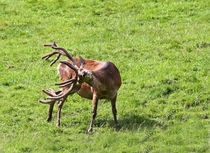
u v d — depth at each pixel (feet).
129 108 140.97
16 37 197.88
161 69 162.81
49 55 126.52
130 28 200.95
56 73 165.07
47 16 218.38
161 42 186.09
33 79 162.09
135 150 115.85
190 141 120.06
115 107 127.75
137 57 174.40
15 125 132.67
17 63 173.47
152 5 224.33
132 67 166.91
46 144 119.44
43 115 138.21
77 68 120.47
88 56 176.55
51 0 232.73
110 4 226.58
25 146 118.42
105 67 125.29
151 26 202.18
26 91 153.58
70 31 201.16
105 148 117.91
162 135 123.54
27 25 208.54
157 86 152.25
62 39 193.26
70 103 144.77
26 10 224.12
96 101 124.47
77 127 130.82
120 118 134.92
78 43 188.85
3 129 129.80
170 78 155.74
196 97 143.13
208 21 205.05
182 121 132.05
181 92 147.64
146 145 118.21
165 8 219.61
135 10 220.23
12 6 227.61
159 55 175.32
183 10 217.15
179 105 140.56
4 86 157.89
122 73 162.91
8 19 212.64
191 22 204.95
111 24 207.10
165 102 143.64
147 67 165.68
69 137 124.26
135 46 183.42
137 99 145.38
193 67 162.71
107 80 122.42
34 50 183.42
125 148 117.50
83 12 220.64
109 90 123.65
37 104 145.38
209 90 147.33
